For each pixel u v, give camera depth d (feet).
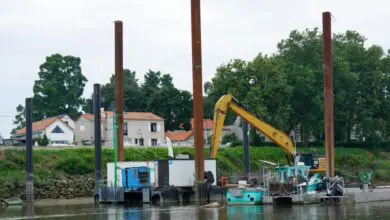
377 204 190.70
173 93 502.79
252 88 363.97
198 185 215.10
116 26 279.69
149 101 507.30
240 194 198.18
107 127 426.10
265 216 153.79
